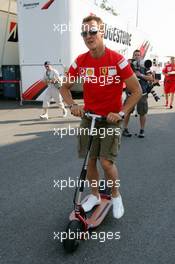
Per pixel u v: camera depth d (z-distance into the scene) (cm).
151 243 331
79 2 1247
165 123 966
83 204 361
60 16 1192
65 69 1223
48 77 986
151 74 750
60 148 667
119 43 1744
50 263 299
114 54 321
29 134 789
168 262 301
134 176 516
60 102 1014
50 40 1216
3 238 338
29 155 618
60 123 930
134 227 361
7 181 489
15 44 1459
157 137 784
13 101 1383
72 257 308
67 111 1126
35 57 1247
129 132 832
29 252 315
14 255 311
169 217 385
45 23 1209
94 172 362
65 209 401
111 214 386
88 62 325
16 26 1442
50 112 1111
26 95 1290
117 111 341
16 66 1361
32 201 423
